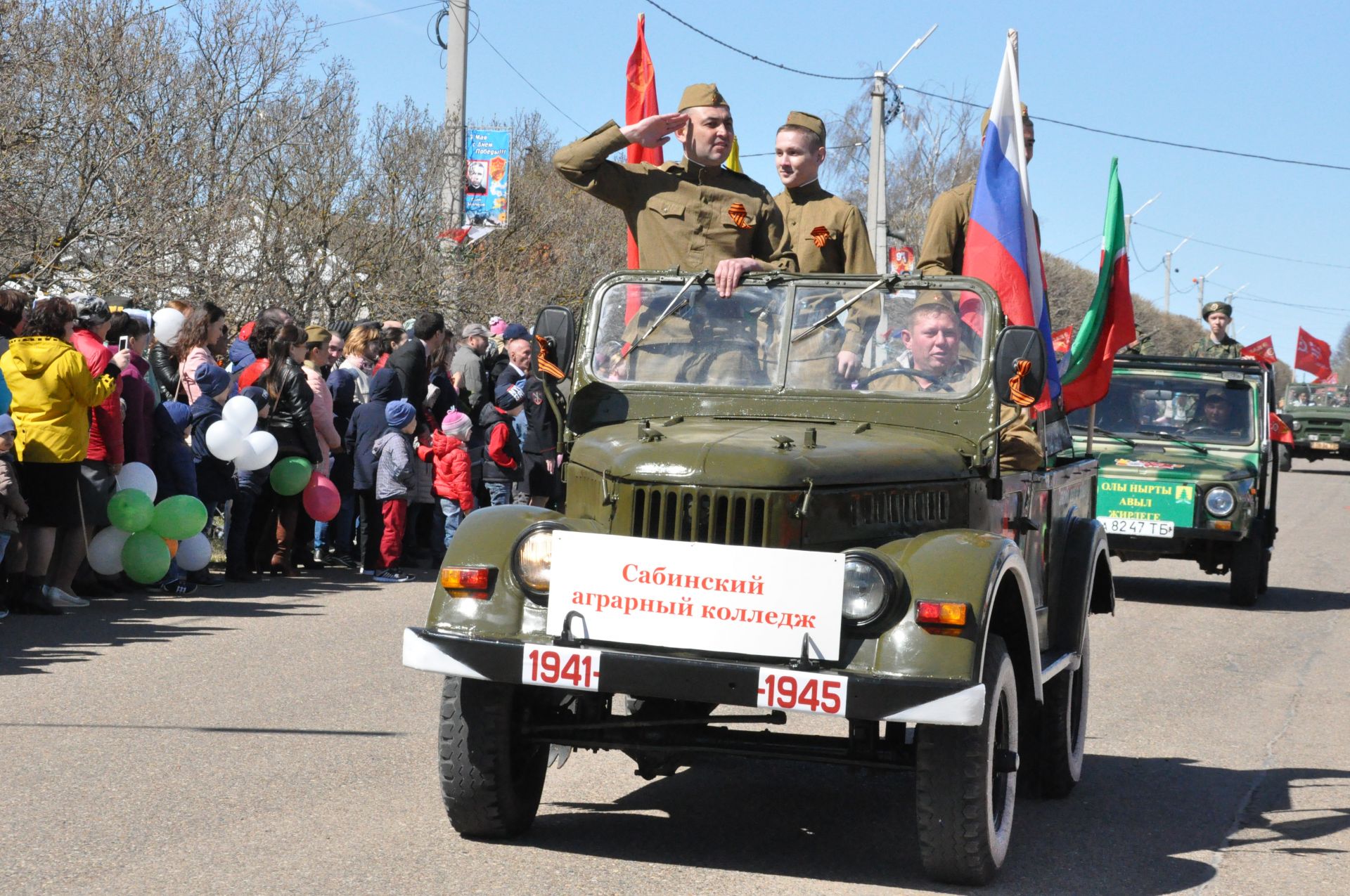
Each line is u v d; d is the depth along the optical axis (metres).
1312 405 38.25
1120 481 12.34
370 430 11.81
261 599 10.27
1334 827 5.71
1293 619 11.84
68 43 15.21
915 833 5.42
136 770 5.75
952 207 7.17
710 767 6.41
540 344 5.59
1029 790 6.12
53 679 7.36
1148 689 8.60
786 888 4.64
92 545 9.71
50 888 4.34
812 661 4.33
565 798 5.76
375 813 5.32
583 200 29.56
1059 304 53.56
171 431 10.17
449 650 4.59
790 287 5.73
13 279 13.48
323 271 18.84
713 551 4.42
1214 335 16.50
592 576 4.53
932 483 4.98
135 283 14.86
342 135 18.66
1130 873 5.04
